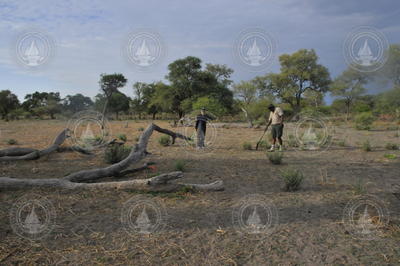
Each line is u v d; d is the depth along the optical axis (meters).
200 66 45.44
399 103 24.83
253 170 6.00
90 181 4.95
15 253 2.46
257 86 41.19
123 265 2.29
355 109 32.56
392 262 2.34
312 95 42.00
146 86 60.00
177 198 4.00
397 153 8.38
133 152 5.41
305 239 2.76
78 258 2.39
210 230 2.96
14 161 6.84
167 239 2.76
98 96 50.75
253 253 2.50
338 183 4.90
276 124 8.88
